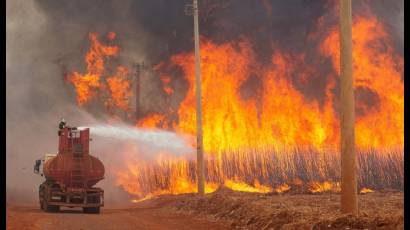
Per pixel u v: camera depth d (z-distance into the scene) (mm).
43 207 34688
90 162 34375
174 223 26062
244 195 35688
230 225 24891
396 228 17391
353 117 20562
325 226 19062
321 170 51094
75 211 35688
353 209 20328
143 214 32000
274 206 25734
